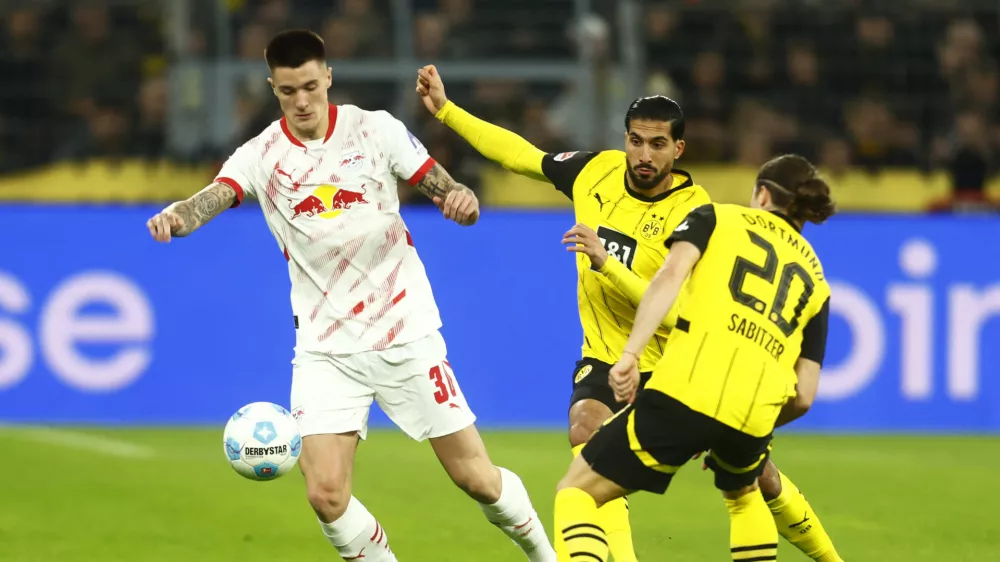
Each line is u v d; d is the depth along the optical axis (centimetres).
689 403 1652
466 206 1841
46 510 2783
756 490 1850
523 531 1912
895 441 4122
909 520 2755
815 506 2931
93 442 3778
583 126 5128
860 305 4356
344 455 1845
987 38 5541
